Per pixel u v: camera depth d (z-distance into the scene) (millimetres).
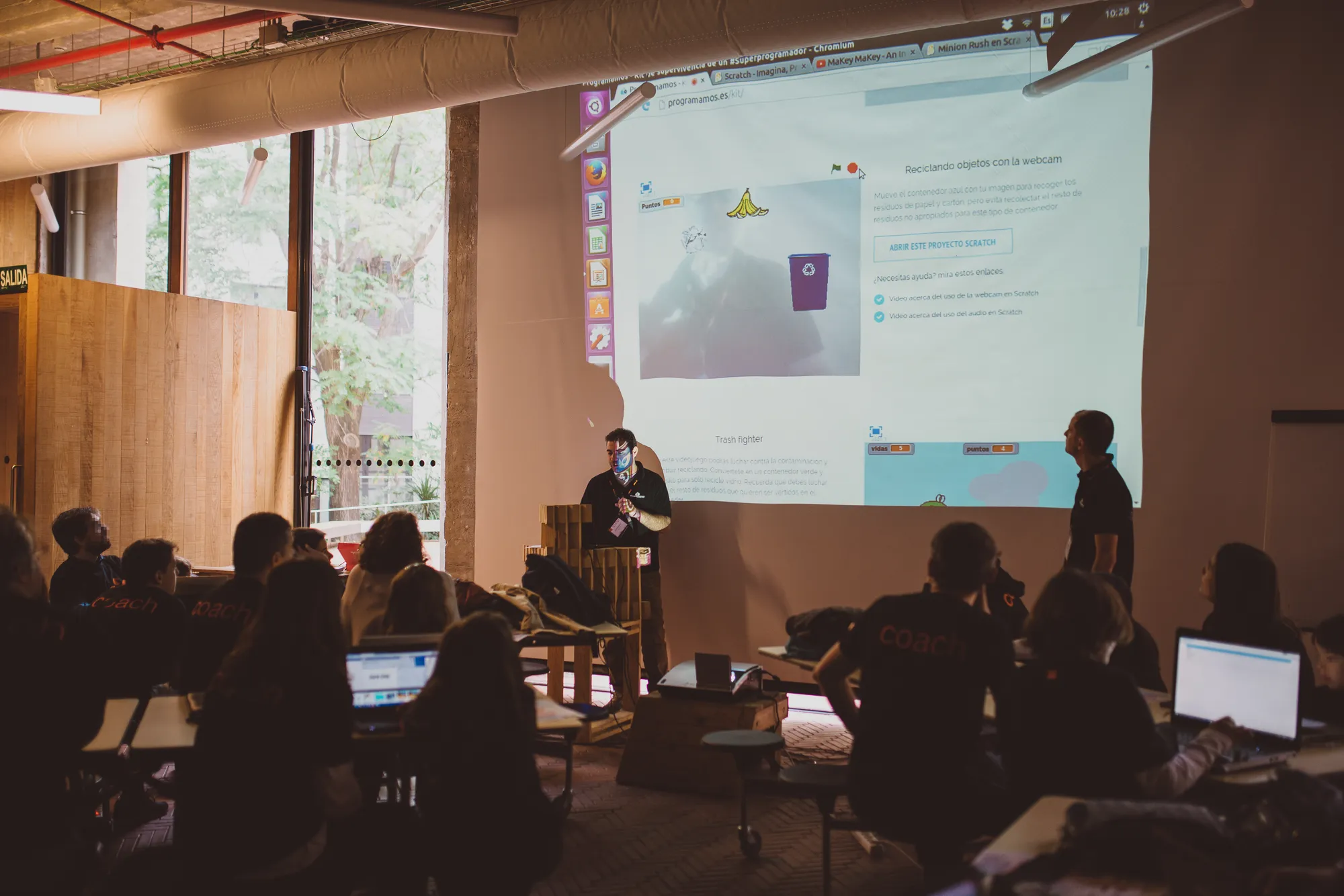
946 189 5594
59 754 2551
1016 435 5457
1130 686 2473
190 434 7332
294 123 5742
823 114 5871
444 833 2492
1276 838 2023
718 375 6172
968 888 1875
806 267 5918
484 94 5301
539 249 6746
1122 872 1897
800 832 4035
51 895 2475
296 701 2541
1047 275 5395
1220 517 5074
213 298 8367
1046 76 5254
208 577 4953
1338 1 4855
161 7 6621
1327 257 4883
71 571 4508
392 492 8258
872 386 5770
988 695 3426
